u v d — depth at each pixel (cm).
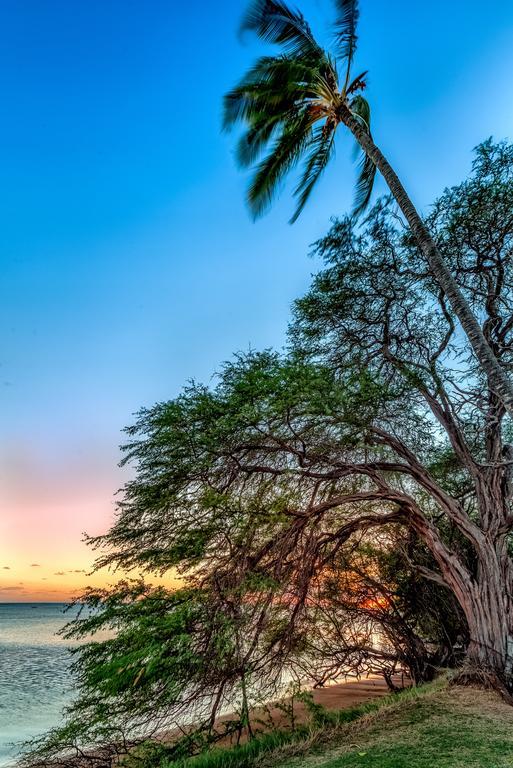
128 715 859
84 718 873
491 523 1091
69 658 3491
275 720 1184
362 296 1238
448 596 1352
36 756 952
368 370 1240
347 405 1033
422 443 1333
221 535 975
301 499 1106
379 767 539
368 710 924
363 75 1203
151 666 757
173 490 1001
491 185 1109
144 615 877
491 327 1242
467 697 862
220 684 907
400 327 1289
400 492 1147
